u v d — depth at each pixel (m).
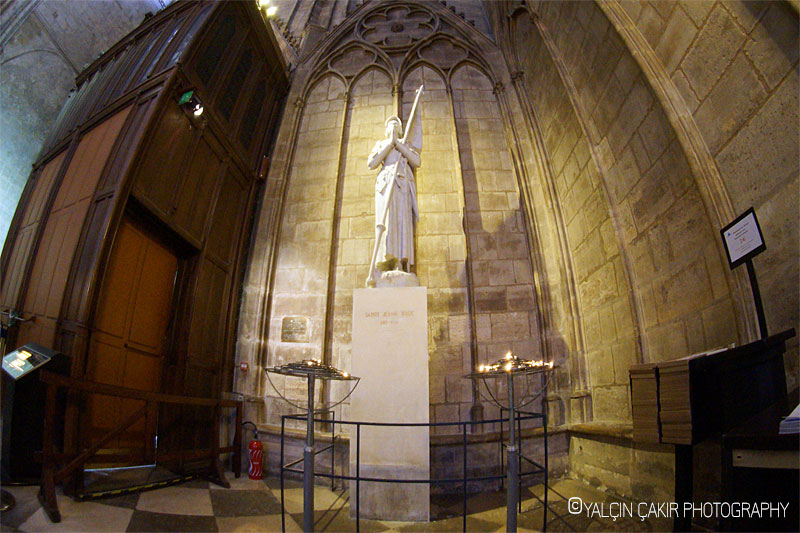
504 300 6.62
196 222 6.31
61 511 3.46
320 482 5.40
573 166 6.51
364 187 7.55
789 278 3.12
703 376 2.72
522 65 8.22
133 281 5.39
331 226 7.23
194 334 6.05
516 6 7.94
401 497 4.10
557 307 6.50
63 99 8.29
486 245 6.96
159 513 3.75
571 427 5.59
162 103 5.66
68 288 4.79
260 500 4.49
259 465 5.35
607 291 5.59
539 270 6.70
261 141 8.12
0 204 7.39
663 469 3.95
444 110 8.16
